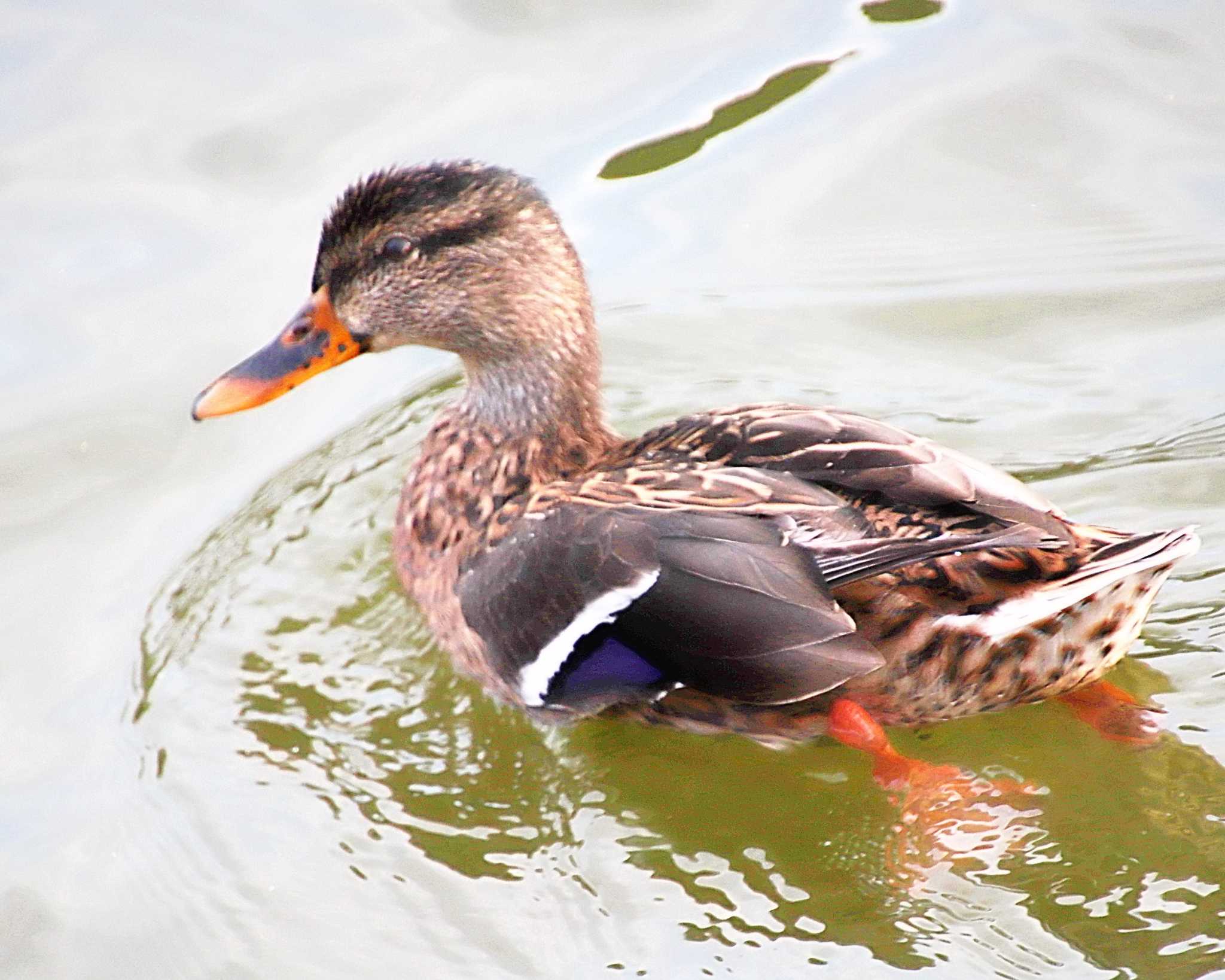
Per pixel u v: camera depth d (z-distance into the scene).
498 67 16.61
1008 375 13.75
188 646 11.85
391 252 11.54
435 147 15.55
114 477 13.25
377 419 14.07
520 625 10.42
